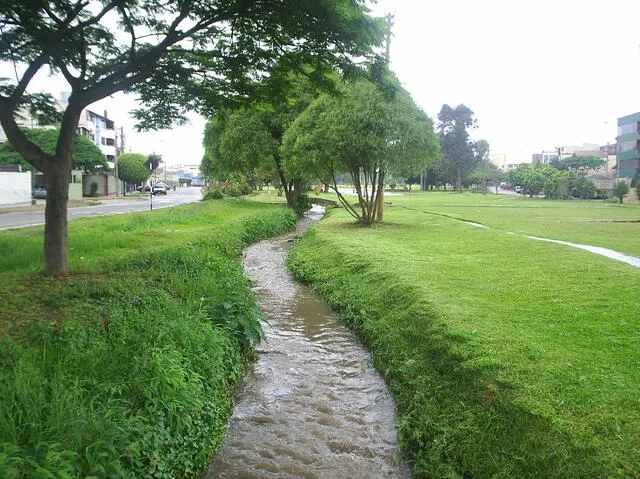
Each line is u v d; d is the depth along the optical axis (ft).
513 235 50.78
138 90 31.86
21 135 25.88
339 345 25.05
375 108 57.11
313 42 26.50
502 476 12.59
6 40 26.58
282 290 36.96
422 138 57.77
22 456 10.18
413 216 81.71
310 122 64.28
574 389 14.24
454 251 41.27
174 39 27.04
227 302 24.00
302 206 111.14
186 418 14.57
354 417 17.72
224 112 36.32
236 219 70.33
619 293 24.34
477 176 240.94
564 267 31.68
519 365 16.06
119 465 11.10
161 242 43.42
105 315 19.75
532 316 21.29
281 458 15.20
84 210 94.07
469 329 19.69
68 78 26.96
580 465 11.55
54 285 23.80
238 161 105.40
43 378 13.08
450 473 13.47
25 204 109.40
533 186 188.65
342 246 44.52
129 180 222.48
